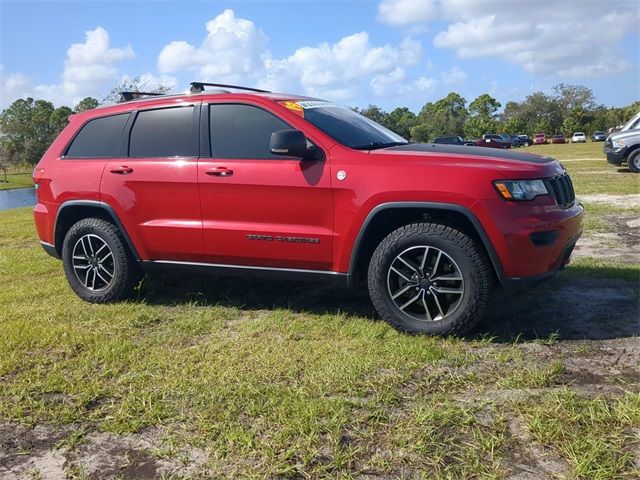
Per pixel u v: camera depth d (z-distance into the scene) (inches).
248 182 165.9
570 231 151.8
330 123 170.2
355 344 147.8
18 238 355.3
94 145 197.3
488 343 145.9
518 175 144.1
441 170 146.9
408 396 118.3
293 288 205.8
